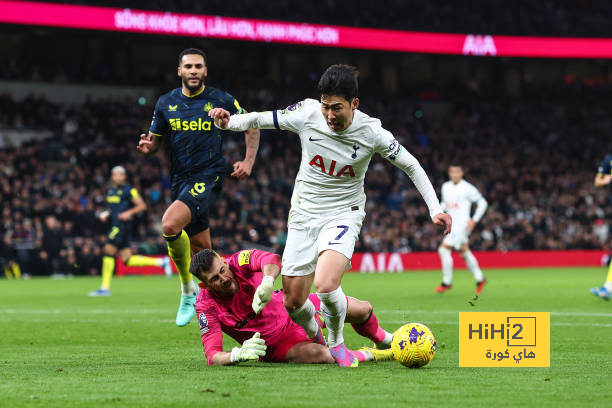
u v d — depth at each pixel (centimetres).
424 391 584
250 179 3888
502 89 5384
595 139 5084
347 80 691
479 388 600
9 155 3619
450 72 5425
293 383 620
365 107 4869
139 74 4625
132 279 2897
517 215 4178
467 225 1923
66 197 3394
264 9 4444
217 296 747
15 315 1422
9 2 3606
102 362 793
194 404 531
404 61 5316
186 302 1009
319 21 4478
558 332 1077
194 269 714
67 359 824
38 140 3956
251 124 750
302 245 739
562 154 4888
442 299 1748
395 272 3428
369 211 3916
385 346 805
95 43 4481
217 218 3431
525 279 2653
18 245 3072
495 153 4788
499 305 1566
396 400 546
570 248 4000
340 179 736
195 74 974
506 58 5325
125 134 4122
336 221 737
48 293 2091
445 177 4491
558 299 1723
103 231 3238
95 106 4172
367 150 728
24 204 3219
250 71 4912
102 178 3672
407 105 5003
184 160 997
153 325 1226
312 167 739
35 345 972
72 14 3725
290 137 4350
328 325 727
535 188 4484
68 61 4444
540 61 5403
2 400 554
